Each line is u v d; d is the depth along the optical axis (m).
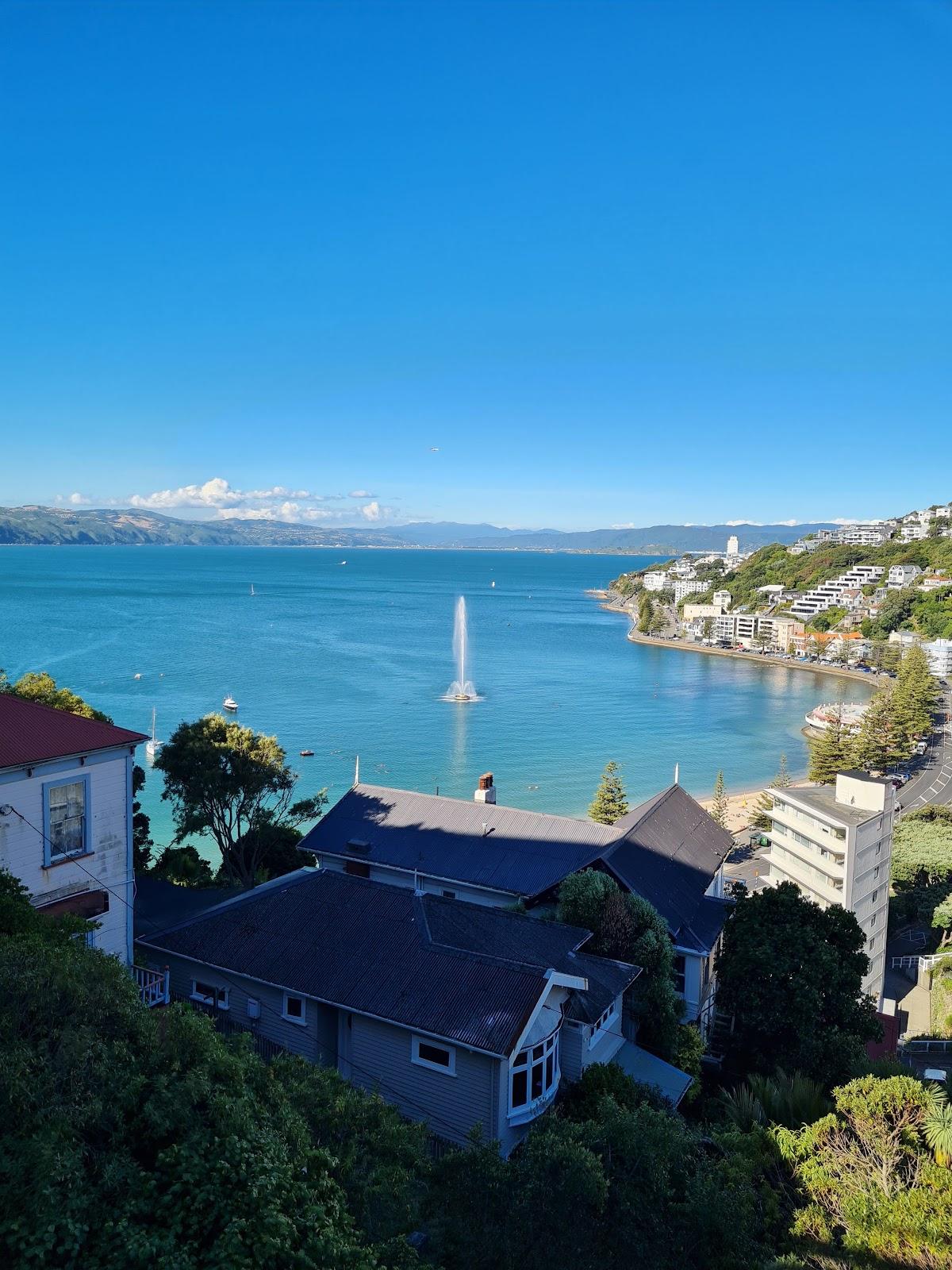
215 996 24.61
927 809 91.25
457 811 41.19
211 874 47.09
